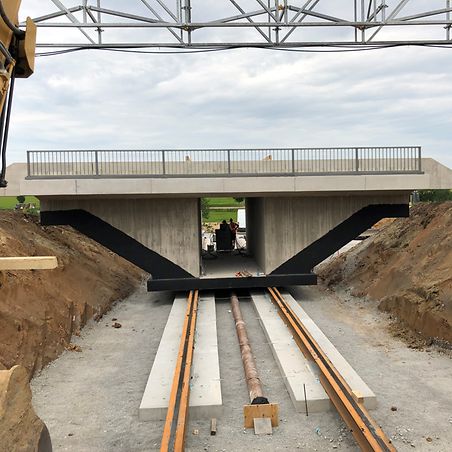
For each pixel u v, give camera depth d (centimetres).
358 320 1234
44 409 745
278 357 903
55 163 1359
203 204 5875
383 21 1174
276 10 1160
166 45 1184
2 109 463
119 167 1387
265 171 1423
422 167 1439
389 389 789
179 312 1277
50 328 991
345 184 1359
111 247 1429
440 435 636
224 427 675
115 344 1074
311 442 628
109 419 711
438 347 977
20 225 1520
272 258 1472
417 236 1525
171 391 709
